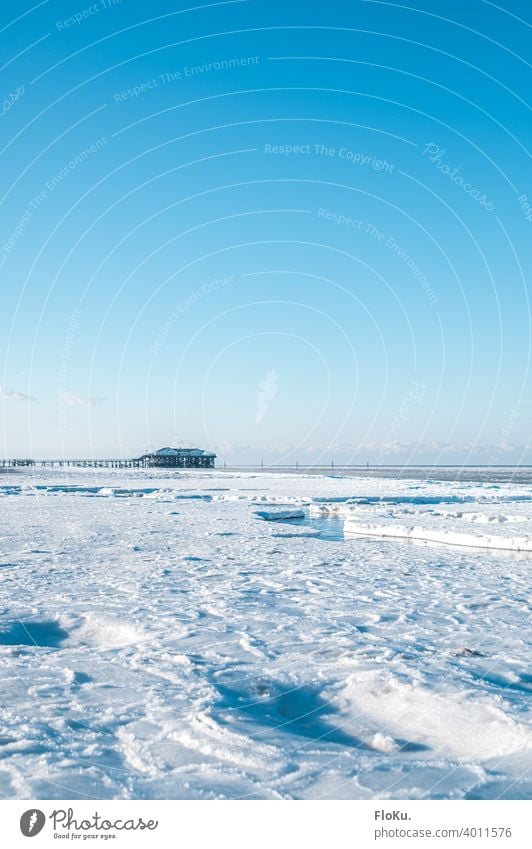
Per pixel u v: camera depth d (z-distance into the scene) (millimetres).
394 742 4277
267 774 3816
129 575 10781
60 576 10633
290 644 6578
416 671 5445
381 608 8367
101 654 6359
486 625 7406
